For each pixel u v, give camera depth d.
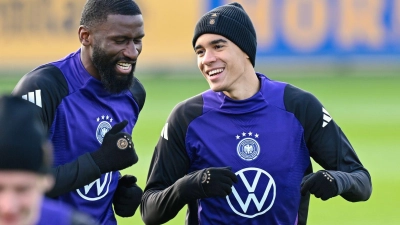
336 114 50.03
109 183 14.20
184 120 14.35
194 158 14.37
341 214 28.62
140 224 26.88
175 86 63.31
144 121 46.66
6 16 70.25
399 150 39.38
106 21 13.39
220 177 13.05
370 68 71.56
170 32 72.00
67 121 13.66
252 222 14.12
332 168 14.33
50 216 8.45
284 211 14.20
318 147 14.36
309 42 71.19
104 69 13.63
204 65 13.96
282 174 14.13
